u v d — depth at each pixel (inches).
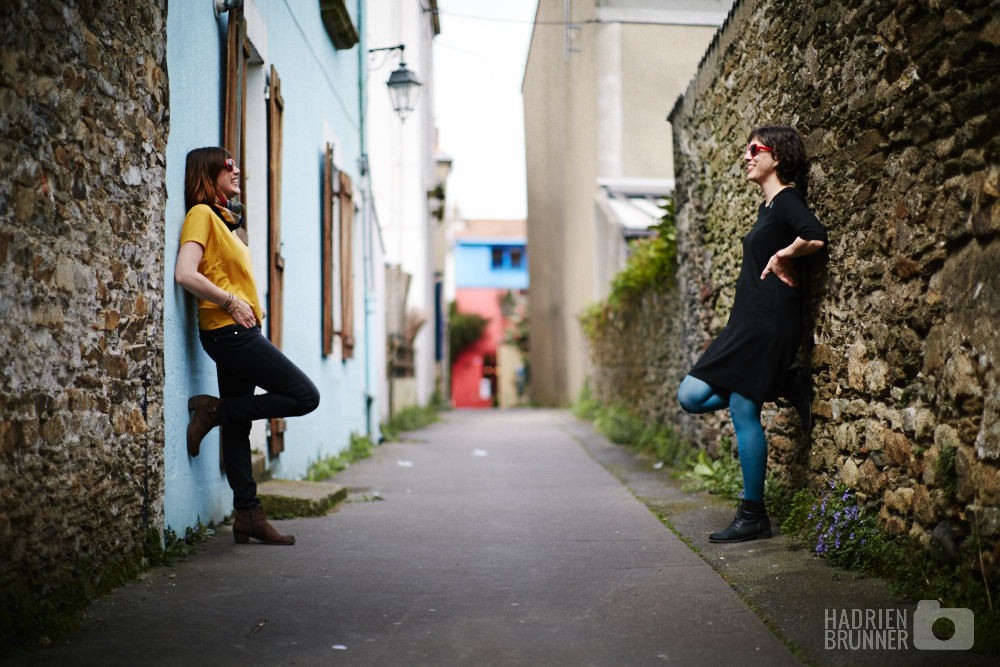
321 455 281.3
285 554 148.3
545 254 879.7
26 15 97.5
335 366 308.8
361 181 378.9
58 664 91.2
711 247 242.2
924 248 117.2
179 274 141.1
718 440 237.1
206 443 169.6
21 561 97.1
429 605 116.1
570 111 717.3
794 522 156.2
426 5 666.2
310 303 269.3
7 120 93.5
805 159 159.2
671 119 294.5
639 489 229.0
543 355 919.0
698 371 161.2
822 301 155.9
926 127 116.2
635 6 593.9
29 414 97.7
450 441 399.5
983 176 103.0
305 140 266.2
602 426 436.8
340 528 173.8
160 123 138.0
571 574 133.6
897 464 126.7
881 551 125.1
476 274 1619.1
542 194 882.8
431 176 780.6
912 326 121.0
